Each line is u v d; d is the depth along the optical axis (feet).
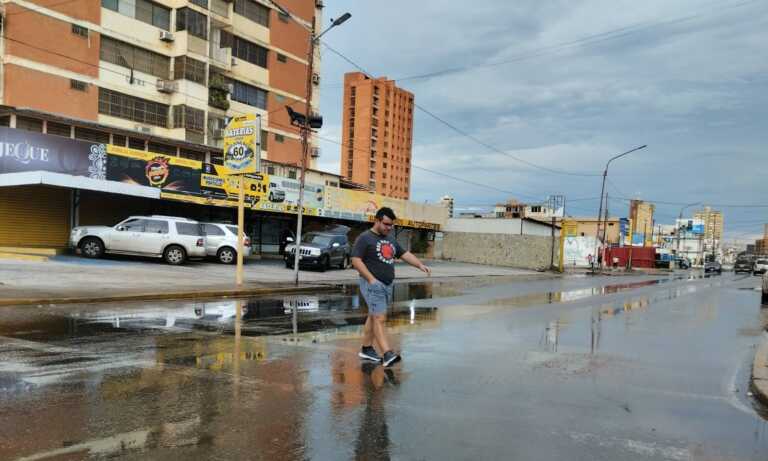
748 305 55.47
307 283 61.77
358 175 338.75
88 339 24.61
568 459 12.41
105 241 69.26
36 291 38.96
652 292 72.08
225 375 18.85
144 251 69.51
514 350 25.67
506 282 85.30
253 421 14.20
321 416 14.82
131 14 103.71
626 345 28.22
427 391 17.76
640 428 14.76
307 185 101.96
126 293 40.70
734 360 25.08
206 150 105.70
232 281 57.41
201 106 112.37
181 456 11.77
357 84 339.36
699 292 74.74
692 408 16.87
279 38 136.46
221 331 28.37
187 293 43.68
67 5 94.12
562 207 191.01
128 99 103.60
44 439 12.46
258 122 50.70
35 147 67.97
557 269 146.82
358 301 47.01
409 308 43.29
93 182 68.39
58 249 73.10
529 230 167.63
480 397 17.29
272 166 121.39
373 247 21.74
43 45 91.20
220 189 85.40
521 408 16.25
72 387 16.69
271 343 25.26
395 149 354.95
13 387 16.53
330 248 83.15
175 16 110.22
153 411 14.71
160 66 109.09
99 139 90.33
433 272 102.22
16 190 73.46
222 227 80.12
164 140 97.60
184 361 20.79
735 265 240.32
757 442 13.92
